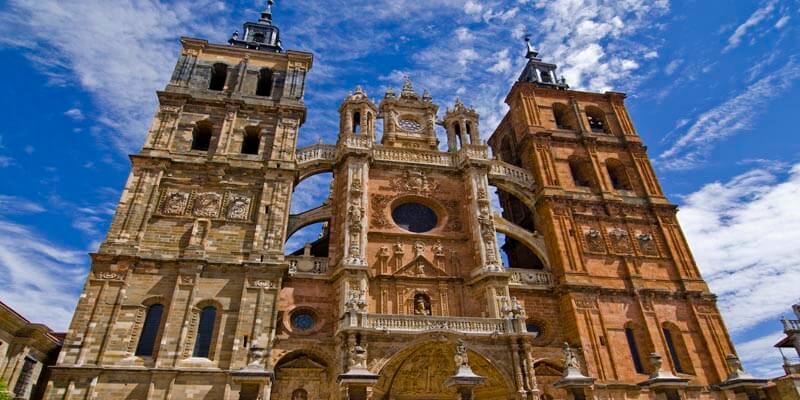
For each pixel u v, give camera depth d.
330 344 32.72
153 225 34.03
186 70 43.72
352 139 42.09
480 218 39.66
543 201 43.66
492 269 36.59
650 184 47.09
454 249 39.56
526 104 51.06
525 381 31.08
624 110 53.28
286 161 38.78
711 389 35.56
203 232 34.25
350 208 37.62
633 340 37.31
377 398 31.97
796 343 38.66
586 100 53.41
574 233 41.59
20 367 26.58
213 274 32.38
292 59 46.84
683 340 37.47
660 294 39.41
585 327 36.38
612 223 43.31
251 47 53.03
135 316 30.12
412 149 44.31
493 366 31.27
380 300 35.66
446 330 31.42
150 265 32.00
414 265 37.81
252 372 22.11
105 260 31.44
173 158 37.50
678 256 42.22
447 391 33.34
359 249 35.75
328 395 31.62
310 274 35.50
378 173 42.38
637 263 41.06
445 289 37.12
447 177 43.72
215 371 28.67
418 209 42.19
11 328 25.88
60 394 26.81
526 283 39.22
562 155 47.62
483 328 32.56
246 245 34.44
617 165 48.94
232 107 41.53
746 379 24.31
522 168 48.00
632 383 34.25
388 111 48.56
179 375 28.38
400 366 32.25
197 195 36.12
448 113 48.28
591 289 38.22
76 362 27.88
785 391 33.31
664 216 44.75
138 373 28.09
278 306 32.09
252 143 42.34
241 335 30.23
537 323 37.97
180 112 40.38
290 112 42.34
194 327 30.53
